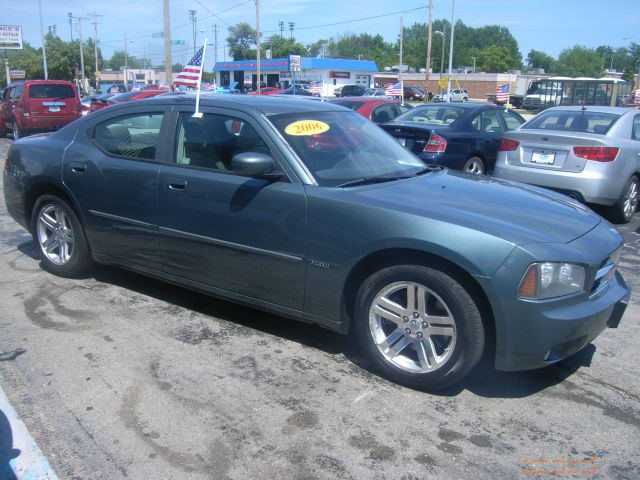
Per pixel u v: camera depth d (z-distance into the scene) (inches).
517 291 121.0
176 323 171.6
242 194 152.0
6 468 108.1
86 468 108.4
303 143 154.5
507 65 4530.0
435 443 117.4
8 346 155.1
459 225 126.0
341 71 2598.4
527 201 149.5
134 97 882.8
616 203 298.4
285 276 147.9
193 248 164.1
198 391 134.6
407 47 4992.6
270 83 2647.6
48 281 203.0
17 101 731.4
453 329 128.3
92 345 156.5
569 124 312.3
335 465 110.3
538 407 131.2
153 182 169.6
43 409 126.5
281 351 155.3
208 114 165.5
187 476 106.7
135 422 122.3
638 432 122.7
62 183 192.2
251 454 112.9
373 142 175.8
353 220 136.3
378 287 136.4
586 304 128.2
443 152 331.3
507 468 110.3
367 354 141.6
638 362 153.9
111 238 184.7
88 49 3016.7
